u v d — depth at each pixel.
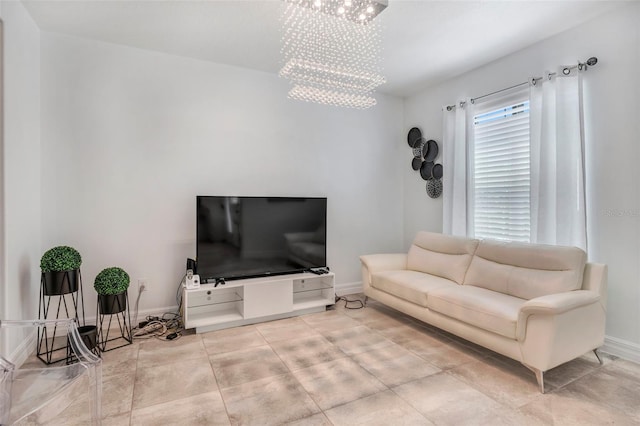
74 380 1.51
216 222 3.18
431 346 2.70
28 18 2.58
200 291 3.01
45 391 1.47
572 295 2.16
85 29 2.81
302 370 2.30
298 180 3.91
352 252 4.31
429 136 4.26
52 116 2.84
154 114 3.20
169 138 3.26
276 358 2.48
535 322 2.05
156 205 3.21
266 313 3.25
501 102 3.38
